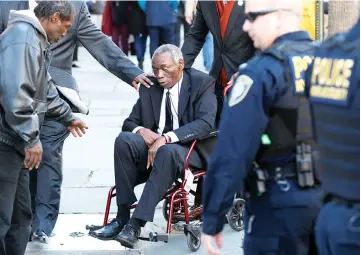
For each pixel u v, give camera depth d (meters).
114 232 6.98
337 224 3.96
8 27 5.75
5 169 5.79
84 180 9.33
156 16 15.88
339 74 3.94
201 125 7.07
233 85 4.38
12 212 6.11
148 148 7.07
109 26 16.92
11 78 5.55
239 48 7.77
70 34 7.40
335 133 3.93
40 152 5.72
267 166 4.48
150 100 7.38
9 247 6.28
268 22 4.46
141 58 16.69
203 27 8.07
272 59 4.36
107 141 11.20
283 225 4.48
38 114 5.88
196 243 7.08
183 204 7.16
